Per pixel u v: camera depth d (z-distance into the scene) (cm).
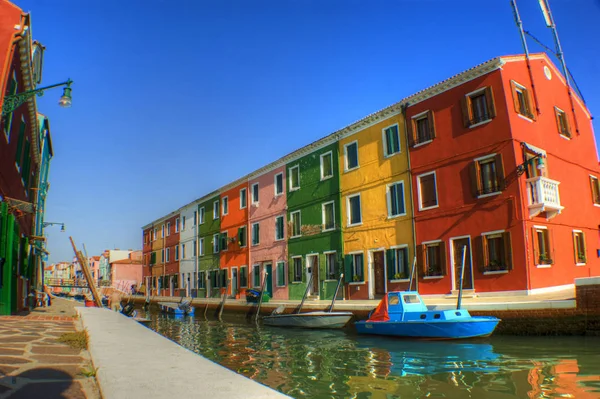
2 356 488
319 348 1297
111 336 618
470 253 1720
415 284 1903
